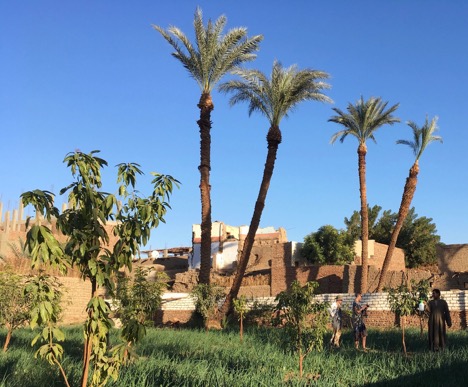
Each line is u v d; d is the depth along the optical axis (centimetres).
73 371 1028
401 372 1161
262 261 4453
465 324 2352
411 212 5238
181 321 3294
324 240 3988
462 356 1334
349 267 3441
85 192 639
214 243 4797
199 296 2814
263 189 2912
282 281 3684
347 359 1363
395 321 2577
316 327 1184
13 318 1515
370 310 2664
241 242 4681
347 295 2791
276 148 2942
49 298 667
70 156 646
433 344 1536
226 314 2894
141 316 1611
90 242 657
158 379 1031
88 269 656
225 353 1524
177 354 1508
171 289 4400
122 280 1608
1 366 1134
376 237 5272
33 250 568
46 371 1033
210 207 2975
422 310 1733
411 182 3309
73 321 3186
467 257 3334
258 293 3744
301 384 1041
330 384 1034
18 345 1647
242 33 2952
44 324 678
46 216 623
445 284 3122
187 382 1006
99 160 670
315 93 2897
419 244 4978
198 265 4884
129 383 959
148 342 1831
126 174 686
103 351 684
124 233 669
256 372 1172
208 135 2995
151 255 5816
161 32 2936
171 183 705
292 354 1396
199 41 2952
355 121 3459
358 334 1748
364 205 3369
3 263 3028
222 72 2981
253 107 2992
